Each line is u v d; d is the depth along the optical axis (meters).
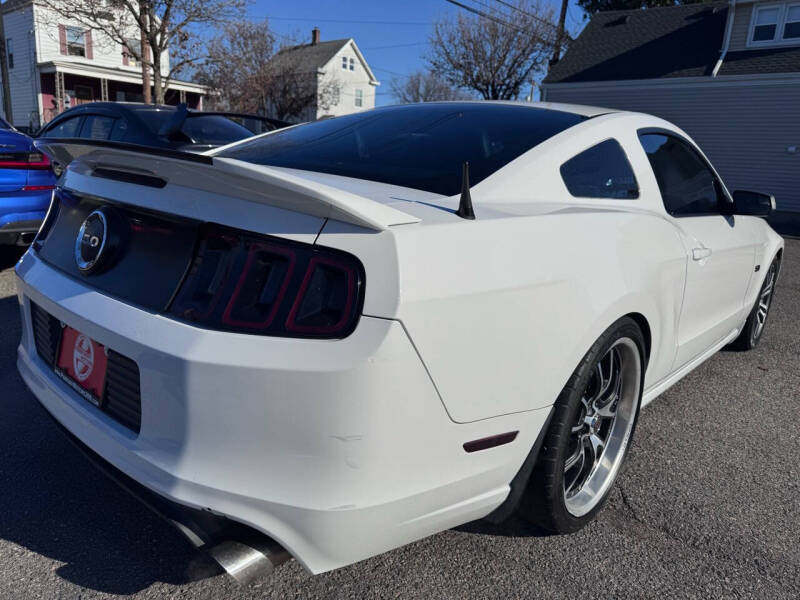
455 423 1.57
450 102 2.78
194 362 1.44
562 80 20.86
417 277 1.44
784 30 18.02
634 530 2.18
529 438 1.77
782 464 2.71
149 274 1.65
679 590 1.89
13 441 2.56
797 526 2.25
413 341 1.43
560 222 1.85
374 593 1.82
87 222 1.87
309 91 31.16
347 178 2.01
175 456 1.51
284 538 1.48
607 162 2.35
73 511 2.14
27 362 2.16
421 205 1.70
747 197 3.10
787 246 10.66
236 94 26.16
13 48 26.77
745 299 3.62
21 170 4.59
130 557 1.93
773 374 3.87
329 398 1.39
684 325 2.70
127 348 1.57
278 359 1.40
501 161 2.09
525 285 1.66
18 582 1.79
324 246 1.44
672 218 2.58
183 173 1.59
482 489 1.72
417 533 1.64
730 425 3.09
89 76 25.20
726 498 2.41
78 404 1.82
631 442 2.35
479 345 1.56
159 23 14.66
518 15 25.30
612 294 1.93
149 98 15.26
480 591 1.85
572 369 1.82
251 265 1.49
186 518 1.53
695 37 20.34
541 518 1.97
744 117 17.84
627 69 20.06
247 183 1.47
